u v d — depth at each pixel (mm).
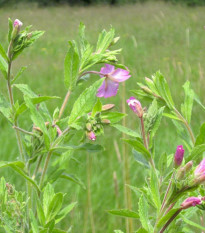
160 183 357
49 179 393
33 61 1680
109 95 422
